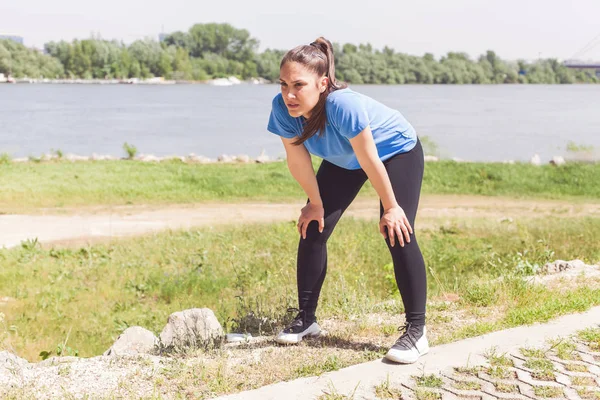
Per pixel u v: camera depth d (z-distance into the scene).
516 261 7.67
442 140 47.06
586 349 3.79
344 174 3.89
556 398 3.18
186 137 49.38
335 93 3.43
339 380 3.40
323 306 5.20
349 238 10.56
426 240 11.38
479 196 19.36
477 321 4.56
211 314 4.82
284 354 3.88
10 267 9.51
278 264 8.84
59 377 3.58
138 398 3.29
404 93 160.62
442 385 3.33
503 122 66.69
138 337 4.70
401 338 3.68
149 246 10.96
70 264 9.76
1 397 3.28
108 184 19.12
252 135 51.34
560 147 43.34
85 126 57.53
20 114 71.56
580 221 13.66
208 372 3.60
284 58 3.42
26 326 6.86
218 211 16.09
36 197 16.91
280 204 17.31
